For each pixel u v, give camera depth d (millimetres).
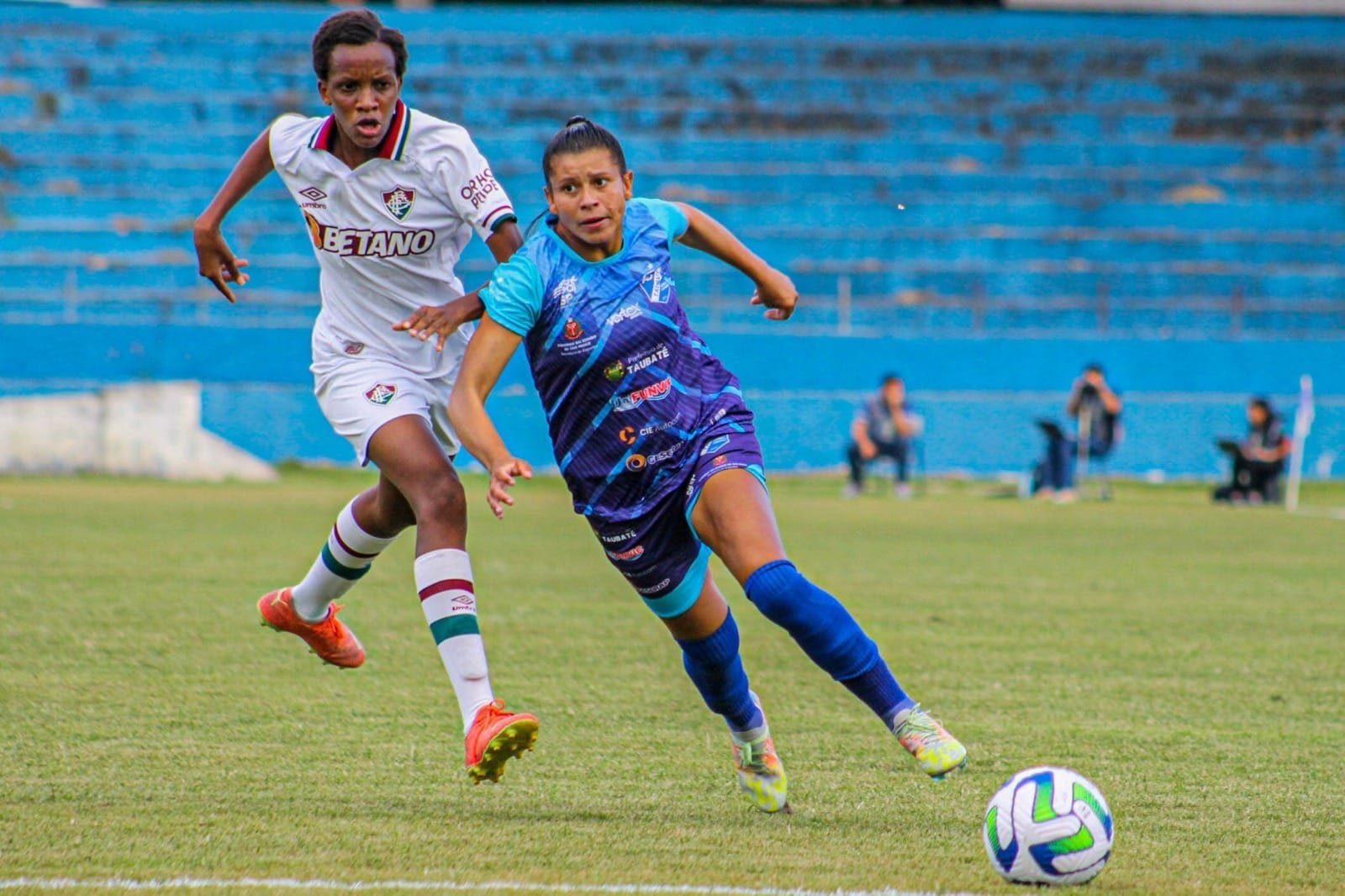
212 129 100625
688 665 14445
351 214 15453
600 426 13922
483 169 15312
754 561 13188
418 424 15367
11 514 47812
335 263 15852
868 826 13656
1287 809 14453
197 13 109562
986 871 12133
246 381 76250
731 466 13648
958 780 15602
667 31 111938
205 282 86875
